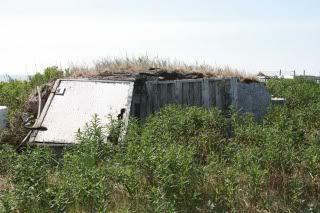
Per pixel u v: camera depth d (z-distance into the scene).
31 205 8.09
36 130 12.16
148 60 16.77
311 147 10.05
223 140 11.09
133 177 8.47
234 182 8.68
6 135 12.41
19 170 8.75
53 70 16.53
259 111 16.64
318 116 14.20
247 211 8.40
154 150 9.39
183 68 16.31
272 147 9.88
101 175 8.30
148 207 8.16
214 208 8.44
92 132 10.98
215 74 16.25
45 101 13.95
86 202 7.96
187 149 10.09
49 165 9.78
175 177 8.50
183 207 8.36
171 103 14.58
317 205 8.96
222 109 15.04
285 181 9.41
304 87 20.80
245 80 16.55
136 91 14.48
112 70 15.45
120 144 10.91
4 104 14.95
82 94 13.44
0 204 7.89
